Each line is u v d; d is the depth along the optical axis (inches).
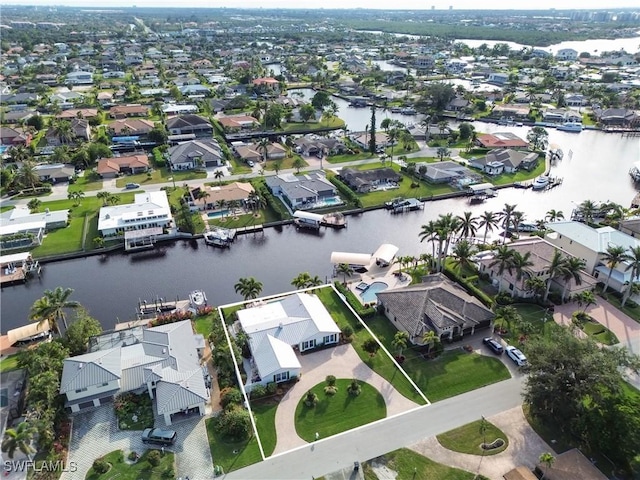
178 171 6579.7
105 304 3907.5
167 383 2731.3
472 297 3617.1
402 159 7160.4
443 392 2918.3
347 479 2351.1
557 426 2652.6
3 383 2923.2
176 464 2434.8
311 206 5551.2
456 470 2405.3
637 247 3722.9
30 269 4318.4
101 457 2460.6
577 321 3422.7
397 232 5162.4
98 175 6314.0
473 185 6186.0
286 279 4284.0
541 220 5260.8
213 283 4222.4
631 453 2304.4
